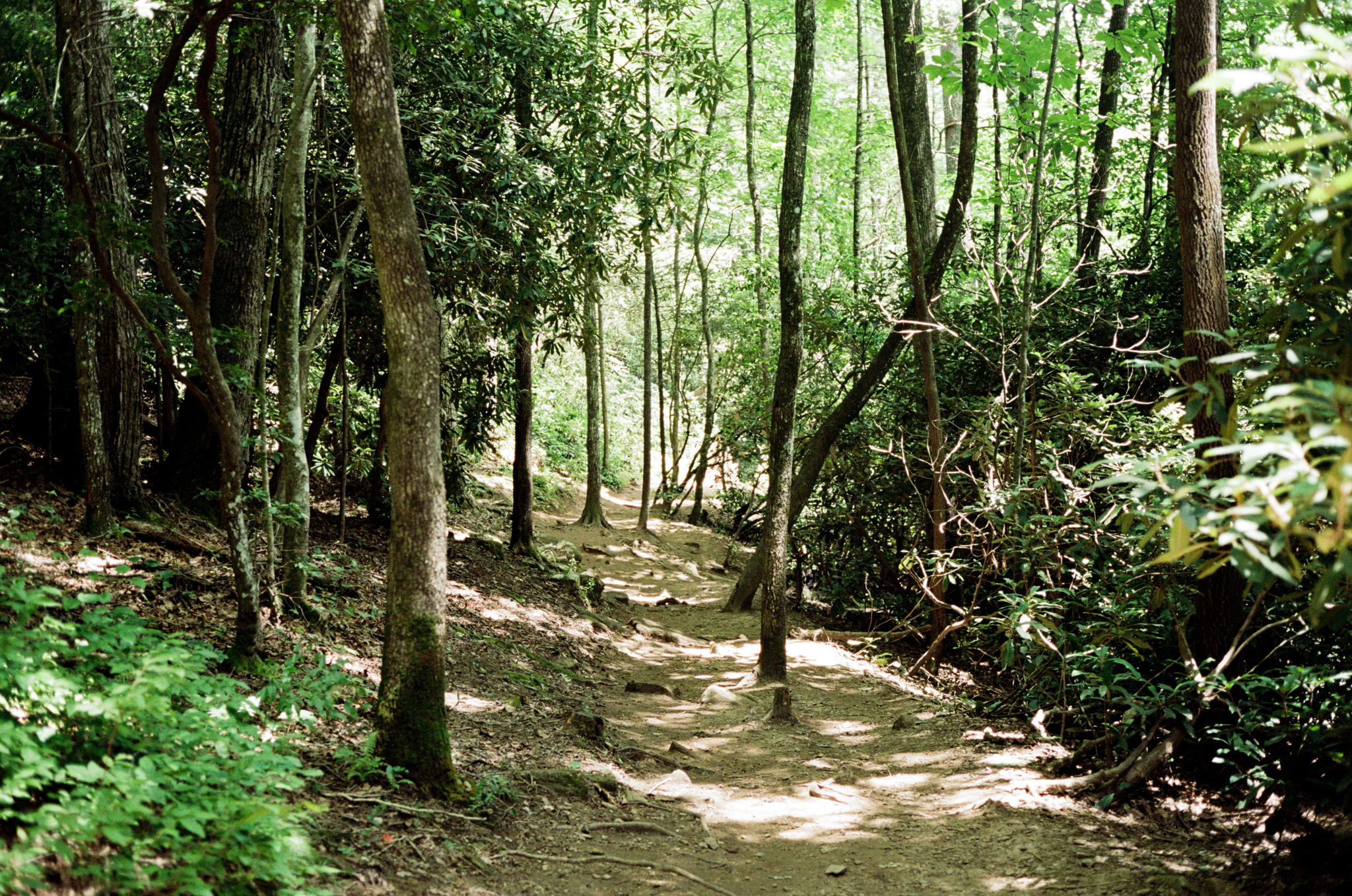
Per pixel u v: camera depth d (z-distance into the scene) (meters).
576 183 10.34
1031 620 7.05
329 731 5.47
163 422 9.16
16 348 8.62
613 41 10.71
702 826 5.80
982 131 19.61
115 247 7.15
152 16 7.22
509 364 12.78
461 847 4.53
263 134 8.58
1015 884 4.95
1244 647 5.66
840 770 7.18
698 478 24.91
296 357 7.09
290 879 3.32
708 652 12.02
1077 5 12.35
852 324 14.48
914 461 12.68
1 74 7.02
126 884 2.94
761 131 22.38
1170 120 12.34
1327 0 5.11
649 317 21.38
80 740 3.64
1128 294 11.84
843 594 14.37
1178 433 8.04
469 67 10.34
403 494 4.93
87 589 6.07
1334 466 2.16
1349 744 4.77
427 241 9.27
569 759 6.46
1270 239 7.50
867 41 24.05
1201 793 5.88
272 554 6.82
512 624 10.53
